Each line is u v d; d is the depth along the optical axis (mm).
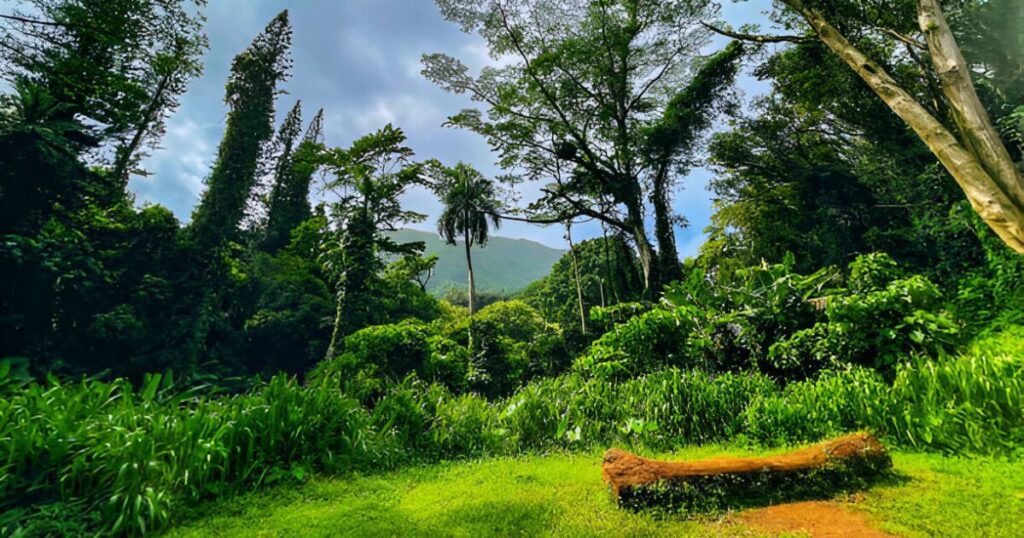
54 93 13203
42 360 10977
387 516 3217
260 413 4410
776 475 3271
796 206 17453
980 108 2574
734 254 22984
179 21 13312
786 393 5742
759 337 7582
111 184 15383
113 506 3043
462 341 18188
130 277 14828
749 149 19844
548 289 42469
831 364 6391
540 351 18828
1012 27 10625
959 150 2537
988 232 8023
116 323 12781
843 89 14719
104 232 14828
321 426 4781
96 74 13234
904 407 4559
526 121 21875
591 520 2971
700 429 5355
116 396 4387
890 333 5848
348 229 21203
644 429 5215
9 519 2814
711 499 3127
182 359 14938
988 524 2639
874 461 3508
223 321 19781
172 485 3504
